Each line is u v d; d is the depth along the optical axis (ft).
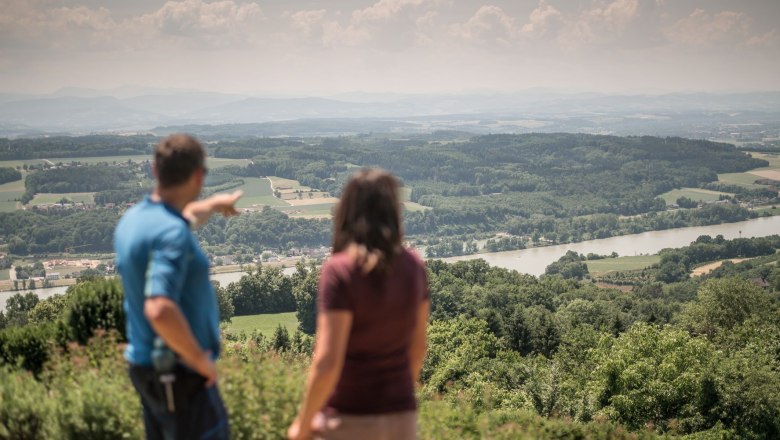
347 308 10.87
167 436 12.90
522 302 360.69
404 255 11.54
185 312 12.64
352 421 11.22
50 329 24.97
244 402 17.56
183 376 12.44
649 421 111.34
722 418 112.47
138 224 12.45
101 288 24.70
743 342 178.81
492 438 22.94
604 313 325.62
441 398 27.17
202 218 14.28
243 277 400.88
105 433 17.02
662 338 126.62
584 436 34.45
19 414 17.30
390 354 11.37
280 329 207.92
